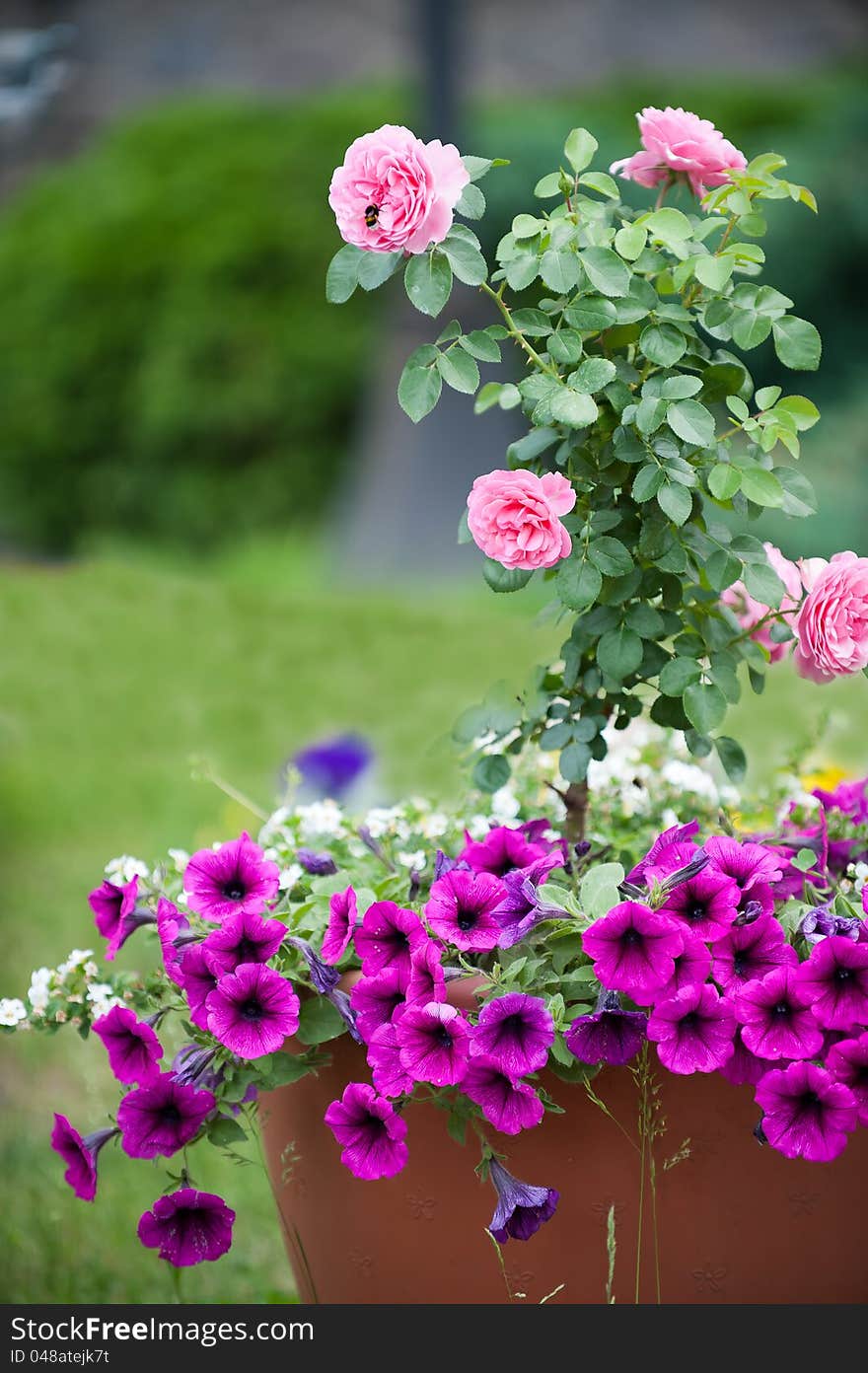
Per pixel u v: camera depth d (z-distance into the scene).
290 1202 2.36
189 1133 2.30
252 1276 2.64
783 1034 2.24
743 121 10.52
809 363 2.35
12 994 3.04
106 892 2.39
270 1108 2.36
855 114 9.34
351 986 2.30
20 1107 2.92
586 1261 2.30
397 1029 2.25
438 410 8.85
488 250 9.24
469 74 11.40
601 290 2.31
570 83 11.94
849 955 2.25
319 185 9.77
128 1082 2.34
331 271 2.33
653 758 2.65
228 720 5.26
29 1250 2.67
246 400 9.47
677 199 2.46
